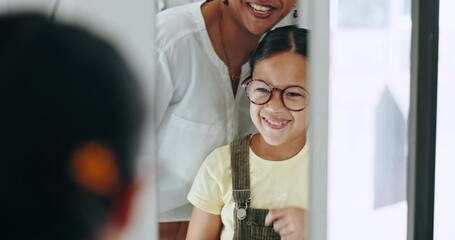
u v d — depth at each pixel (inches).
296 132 56.7
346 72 68.3
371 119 70.8
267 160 56.1
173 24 50.1
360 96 69.7
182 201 52.4
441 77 72.7
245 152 55.1
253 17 53.6
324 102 57.8
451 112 73.6
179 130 52.1
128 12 45.5
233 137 54.7
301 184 57.5
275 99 55.6
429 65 71.5
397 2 69.8
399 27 70.3
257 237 56.4
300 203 57.7
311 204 58.2
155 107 50.0
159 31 49.1
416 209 73.0
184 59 51.3
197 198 53.1
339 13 65.4
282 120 56.1
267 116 55.7
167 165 51.0
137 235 46.9
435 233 75.5
